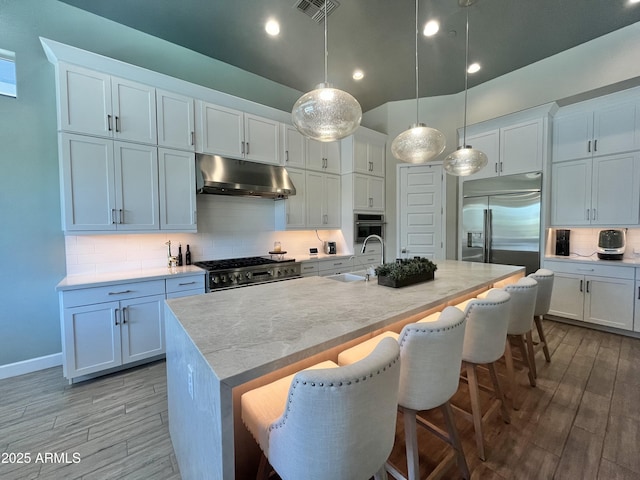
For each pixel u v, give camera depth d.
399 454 1.59
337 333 1.16
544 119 3.71
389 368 0.85
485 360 1.58
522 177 3.88
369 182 4.70
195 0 2.56
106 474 1.50
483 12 2.75
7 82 2.44
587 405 2.00
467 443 1.68
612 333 3.32
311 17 2.78
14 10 2.42
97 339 2.39
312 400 0.75
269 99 4.04
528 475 1.45
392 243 4.98
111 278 2.52
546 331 3.39
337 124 1.88
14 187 2.46
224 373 0.86
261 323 1.28
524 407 1.99
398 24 2.87
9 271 2.47
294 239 4.39
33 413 1.99
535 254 3.79
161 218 2.87
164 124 2.87
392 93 4.55
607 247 3.52
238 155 3.40
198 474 1.10
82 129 2.43
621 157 3.31
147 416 1.96
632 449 1.60
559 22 2.96
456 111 4.57
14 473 1.51
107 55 2.83
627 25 3.05
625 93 3.27
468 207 4.41
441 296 1.76
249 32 3.00
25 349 2.54
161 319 2.71
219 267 3.15
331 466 0.80
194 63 3.37
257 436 1.00
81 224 2.45
